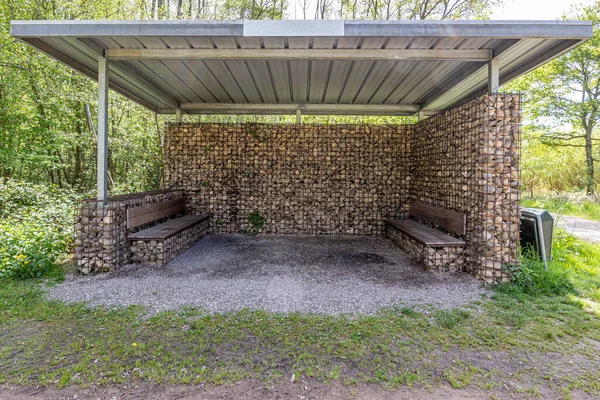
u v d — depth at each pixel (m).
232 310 3.01
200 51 3.99
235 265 4.54
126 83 5.21
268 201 6.92
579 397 1.87
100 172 4.08
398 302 3.23
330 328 2.67
